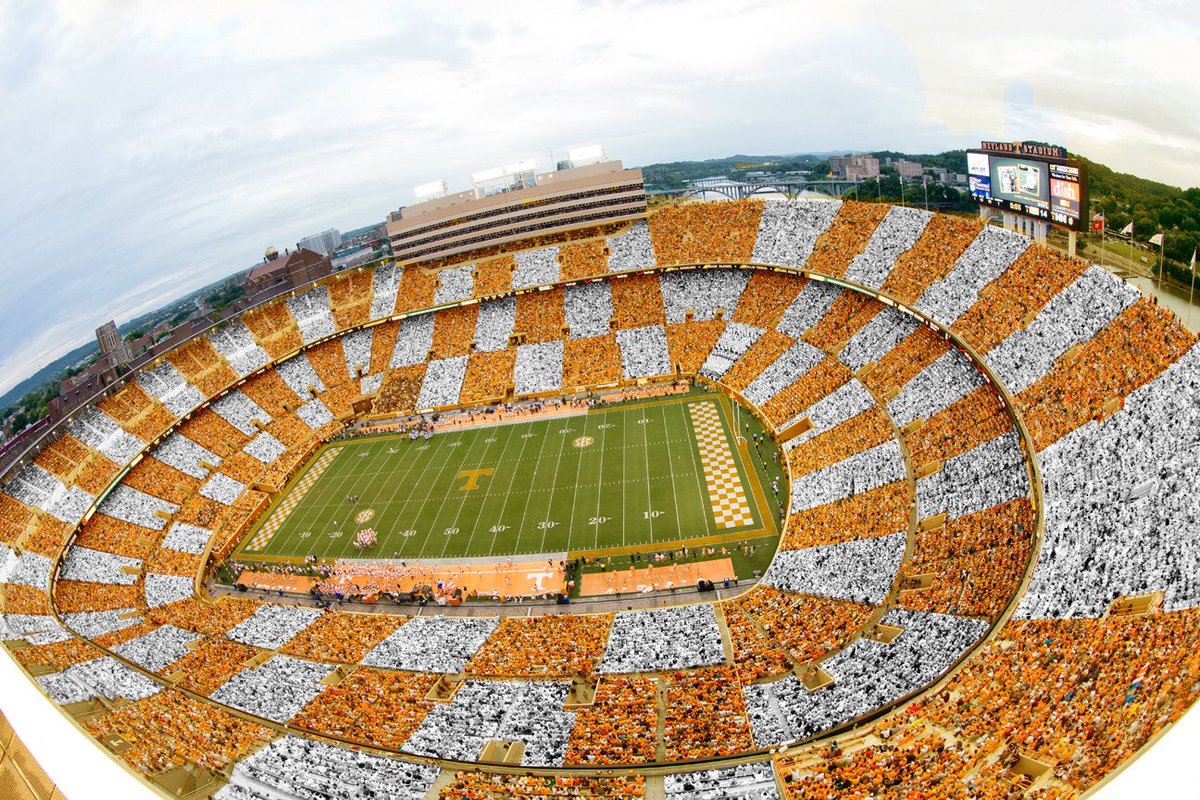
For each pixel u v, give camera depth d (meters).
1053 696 24.88
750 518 50.16
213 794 27.55
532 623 41.94
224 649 42.91
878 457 48.47
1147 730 20.44
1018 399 42.88
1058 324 44.97
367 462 67.38
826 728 28.59
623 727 30.92
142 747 30.09
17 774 10.63
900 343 57.41
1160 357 37.34
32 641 43.31
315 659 40.97
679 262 79.00
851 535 43.19
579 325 79.56
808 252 70.75
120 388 71.81
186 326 79.69
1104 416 37.22
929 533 39.84
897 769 24.53
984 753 23.84
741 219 79.44
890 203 72.06
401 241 89.62
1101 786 11.49
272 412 76.25
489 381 76.69
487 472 61.81
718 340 72.75
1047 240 54.16
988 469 41.31
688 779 26.84
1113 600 27.47
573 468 60.06
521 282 84.50
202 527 60.31
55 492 61.69
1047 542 32.84
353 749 31.30
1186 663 22.28
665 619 40.25
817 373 61.50
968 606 32.62
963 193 66.12
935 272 57.56
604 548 49.38
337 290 88.50
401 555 52.53
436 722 33.03
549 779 27.95
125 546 58.78
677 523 50.78
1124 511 31.34
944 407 48.75
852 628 35.34
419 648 40.75
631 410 68.19
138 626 47.38
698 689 33.12
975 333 49.94
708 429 62.53
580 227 88.44
